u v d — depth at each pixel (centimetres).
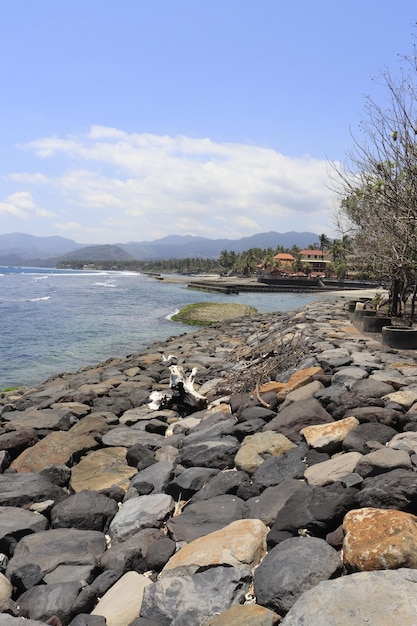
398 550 313
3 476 599
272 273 12725
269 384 898
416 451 481
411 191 1101
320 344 1246
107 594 372
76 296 6325
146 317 3884
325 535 387
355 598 284
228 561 364
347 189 1380
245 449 580
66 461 665
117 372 1480
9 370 1920
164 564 403
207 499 504
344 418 596
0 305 4731
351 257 2042
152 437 762
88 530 488
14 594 397
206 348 1972
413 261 1399
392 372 862
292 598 314
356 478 440
